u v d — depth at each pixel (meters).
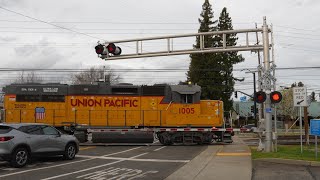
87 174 13.25
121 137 26.41
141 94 27.69
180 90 27.48
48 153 16.41
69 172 13.73
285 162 16.05
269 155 17.67
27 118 27.23
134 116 27.56
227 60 57.97
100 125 27.47
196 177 12.39
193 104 27.42
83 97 27.61
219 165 15.13
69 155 17.59
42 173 13.49
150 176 12.85
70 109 27.52
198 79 57.19
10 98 27.42
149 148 24.06
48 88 27.52
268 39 20.00
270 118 19.81
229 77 58.19
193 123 27.30
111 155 19.62
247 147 23.89
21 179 12.18
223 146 25.17
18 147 15.03
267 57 19.91
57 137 16.98
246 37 20.34
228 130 26.78
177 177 12.42
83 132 26.94
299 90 18.83
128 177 12.65
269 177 12.59
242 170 13.77
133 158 18.23
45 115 27.30
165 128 26.86
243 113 82.88
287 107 78.94
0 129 15.17
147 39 20.91
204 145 26.53
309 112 79.88
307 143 25.06
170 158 18.19
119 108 27.58
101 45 21.05
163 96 27.56
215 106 27.56
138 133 26.38
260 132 21.17
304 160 15.73
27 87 27.50
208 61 56.88
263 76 19.86
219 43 56.94
